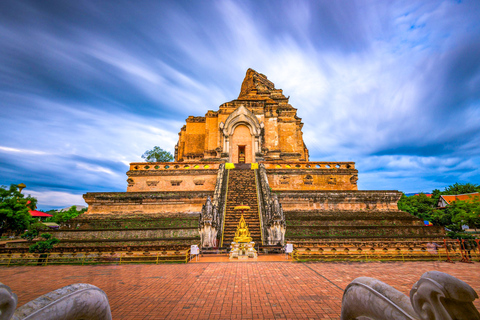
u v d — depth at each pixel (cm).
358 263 1409
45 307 214
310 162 2769
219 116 3509
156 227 1975
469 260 1488
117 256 1536
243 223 1641
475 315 159
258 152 3291
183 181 2636
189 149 3878
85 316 252
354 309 265
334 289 909
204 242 1636
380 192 2352
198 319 669
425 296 176
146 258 1495
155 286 971
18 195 2328
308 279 1051
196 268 1279
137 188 2612
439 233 1892
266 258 1507
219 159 3269
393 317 201
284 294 857
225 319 667
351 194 2311
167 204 2331
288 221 2023
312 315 685
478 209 2694
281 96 4191
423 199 5059
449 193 6075
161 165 2730
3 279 1167
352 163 2745
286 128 3716
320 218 2048
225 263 1395
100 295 276
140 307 753
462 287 158
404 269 1264
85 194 2334
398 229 1911
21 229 2319
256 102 3522
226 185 2356
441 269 1280
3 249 1593
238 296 841
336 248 1611
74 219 2181
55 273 1288
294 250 1526
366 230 1898
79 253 1564
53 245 1739
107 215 2248
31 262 1540
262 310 722
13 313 192
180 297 840
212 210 1800
